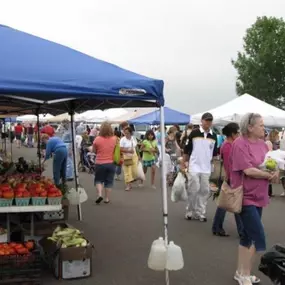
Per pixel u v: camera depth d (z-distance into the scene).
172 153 15.02
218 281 5.48
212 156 8.78
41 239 6.16
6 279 4.83
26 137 36.66
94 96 4.75
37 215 7.07
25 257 4.90
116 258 6.37
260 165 4.91
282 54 49.78
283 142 13.72
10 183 6.38
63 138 15.47
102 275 5.64
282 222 9.01
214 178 8.38
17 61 4.86
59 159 10.25
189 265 6.09
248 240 5.19
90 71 5.00
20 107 9.26
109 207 10.42
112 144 10.77
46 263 5.89
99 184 10.91
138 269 5.89
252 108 14.98
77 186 8.66
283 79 50.47
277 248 4.36
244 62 51.78
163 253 5.03
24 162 10.67
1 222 6.59
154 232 7.96
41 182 6.62
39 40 5.85
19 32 5.99
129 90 4.88
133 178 13.44
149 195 12.40
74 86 4.62
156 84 5.03
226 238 7.55
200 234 7.81
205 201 8.91
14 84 4.40
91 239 7.44
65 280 5.44
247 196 4.96
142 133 27.81
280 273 4.14
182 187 8.84
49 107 9.09
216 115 14.97
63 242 5.54
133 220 9.00
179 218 9.20
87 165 18.92
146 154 14.02
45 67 4.88
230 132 7.15
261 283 5.34
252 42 52.06
